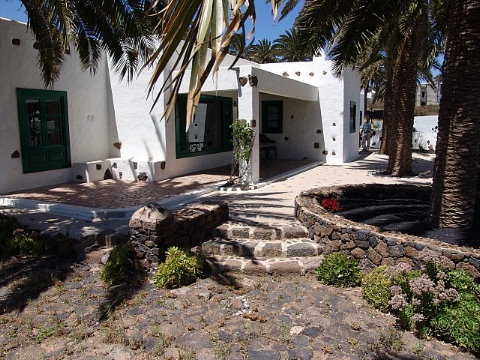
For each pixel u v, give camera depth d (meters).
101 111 11.86
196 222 5.92
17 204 8.57
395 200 8.03
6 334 3.96
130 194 9.23
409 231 5.78
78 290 4.93
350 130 17.25
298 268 5.19
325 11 5.89
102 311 4.31
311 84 15.92
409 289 4.04
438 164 5.85
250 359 3.38
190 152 12.58
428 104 54.69
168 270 4.86
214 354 3.47
